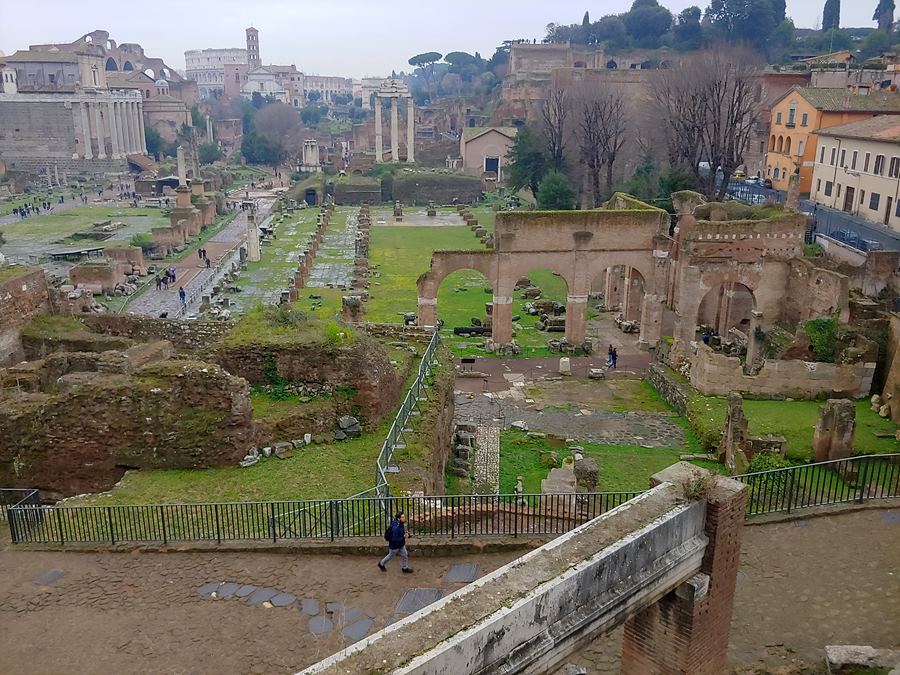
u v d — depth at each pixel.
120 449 24.95
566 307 59.34
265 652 16.70
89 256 85.19
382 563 19.55
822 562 20.92
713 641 15.89
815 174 79.00
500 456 35.34
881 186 65.31
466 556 20.28
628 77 139.00
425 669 10.37
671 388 44.28
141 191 150.88
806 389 42.19
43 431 25.06
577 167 111.00
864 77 100.06
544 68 194.75
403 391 31.08
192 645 16.92
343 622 17.66
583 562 12.77
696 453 36.59
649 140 108.81
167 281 73.50
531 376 49.44
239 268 80.75
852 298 46.50
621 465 34.56
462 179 145.12
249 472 24.45
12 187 148.25
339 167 176.88
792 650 17.64
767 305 52.44
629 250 54.00
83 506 21.47
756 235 51.12
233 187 169.25
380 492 22.27
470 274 79.12
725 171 78.62
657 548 14.05
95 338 35.09
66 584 19.12
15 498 25.19
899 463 32.03
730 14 174.00
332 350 27.80
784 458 34.12
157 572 19.55
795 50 165.12
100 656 16.59
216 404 24.89
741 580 20.14
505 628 11.44
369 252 89.62
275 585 19.02
